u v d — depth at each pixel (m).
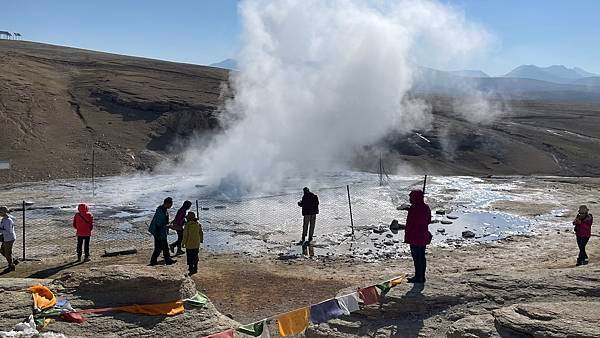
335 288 11.72
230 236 17.38
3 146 32.34
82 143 34.41
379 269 13.46
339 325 8.36
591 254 14.51
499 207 22.03
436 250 15.63
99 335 7.79
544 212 21.14
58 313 8.02
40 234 17.47
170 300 8.70
